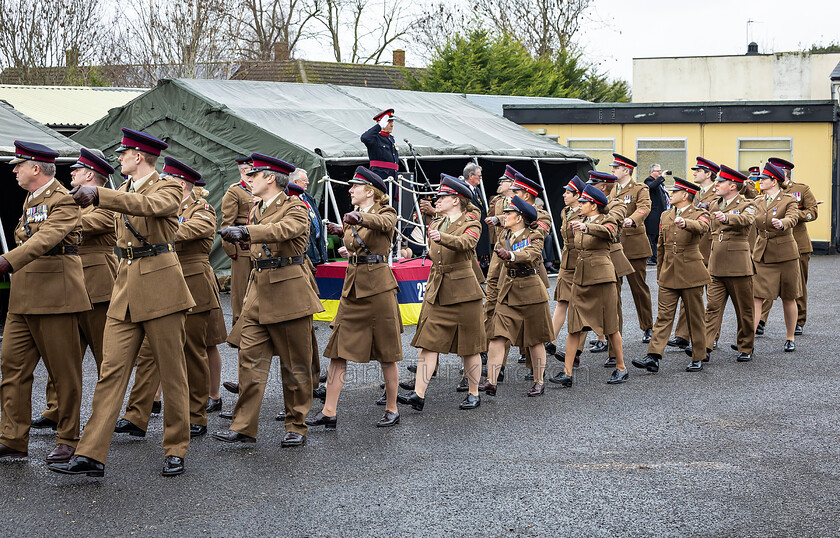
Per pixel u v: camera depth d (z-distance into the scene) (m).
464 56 32.28
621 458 6.34
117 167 15.38
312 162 13.34
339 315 7.15
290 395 6.63
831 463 6.21
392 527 5.11
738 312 9.63
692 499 5.54
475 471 6.05
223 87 15.73
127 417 6.73
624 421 7.30
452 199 7.56
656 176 18.94
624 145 22.25
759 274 10.53
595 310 8.53
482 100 22.52
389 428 7.11
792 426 7.13
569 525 5.14
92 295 6.99
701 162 11.30
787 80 38.28
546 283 8.80
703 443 6.69
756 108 21.39
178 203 5.96
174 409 5.95
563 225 9.61
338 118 16.05
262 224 6.52
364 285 7.05
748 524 5.15
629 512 5.33
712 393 8.24
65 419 6.13
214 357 7.57
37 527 5.07
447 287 7.57
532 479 5.89
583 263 8.52
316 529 5.08
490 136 17.62
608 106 22.17
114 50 31.23
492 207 10.19
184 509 5.36
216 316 7.51
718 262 9.55
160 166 14.93
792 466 6.16
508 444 6.68
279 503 5.46
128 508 5.36
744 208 9.48
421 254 13.40
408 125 16.62
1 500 5.46
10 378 6.18
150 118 15.19
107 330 5.96
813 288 15.42
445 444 6.68
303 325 6.59
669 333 9.20
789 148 21.31
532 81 32.88
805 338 11.02
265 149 13.94
